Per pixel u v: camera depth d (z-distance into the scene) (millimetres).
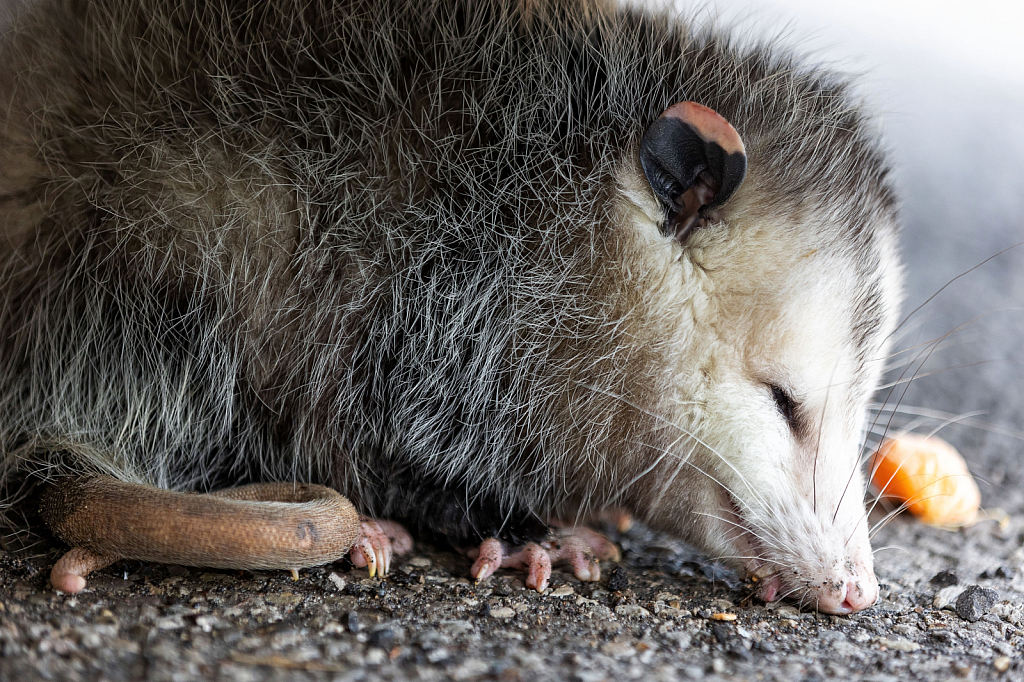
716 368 1114
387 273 1120
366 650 1053
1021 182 2439
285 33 1117
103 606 1065
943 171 2451
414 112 1121
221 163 1113
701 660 1064
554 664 1054
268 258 1115
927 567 1148
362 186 1118
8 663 1029
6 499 1108
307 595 1084
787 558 1113
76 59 1115
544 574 1110
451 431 1132
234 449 1131
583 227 1118
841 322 1118
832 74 1165
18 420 1120
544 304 1122
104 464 1116
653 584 1120
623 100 1124
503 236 1124
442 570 1119
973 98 3094
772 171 1120
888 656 1075
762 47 1155
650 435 1121
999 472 1257
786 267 1112
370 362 1124
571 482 1136
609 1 1140
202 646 1047
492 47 1124
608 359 1118
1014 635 1096
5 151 1109
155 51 1114
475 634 1069
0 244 1111
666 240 1112
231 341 1119
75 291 1115
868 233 1130
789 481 1119
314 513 1085
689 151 1104
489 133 1123
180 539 1072
